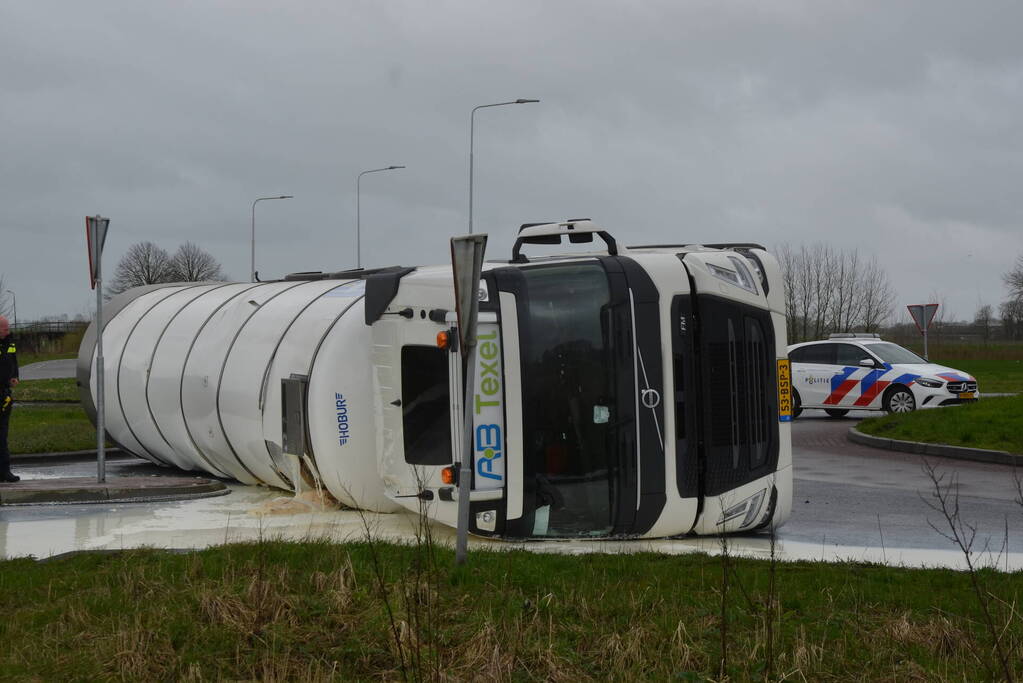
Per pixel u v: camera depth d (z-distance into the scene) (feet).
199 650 20.81
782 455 34.65
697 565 27.63
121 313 57.31
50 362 241.55
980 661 19.81
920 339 196.65
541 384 31.76
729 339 33.47
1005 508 40.01
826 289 169.58
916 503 41.60
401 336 33.09
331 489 38.22
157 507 40.63
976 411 65.62
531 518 31.83
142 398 51.57
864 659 20.25
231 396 43.29
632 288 32.35
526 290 31.89
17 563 28.48
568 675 19.60
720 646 20.89
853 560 28.96
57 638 21.63
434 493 32.30
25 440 63.10
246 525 36.24
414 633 20.99
